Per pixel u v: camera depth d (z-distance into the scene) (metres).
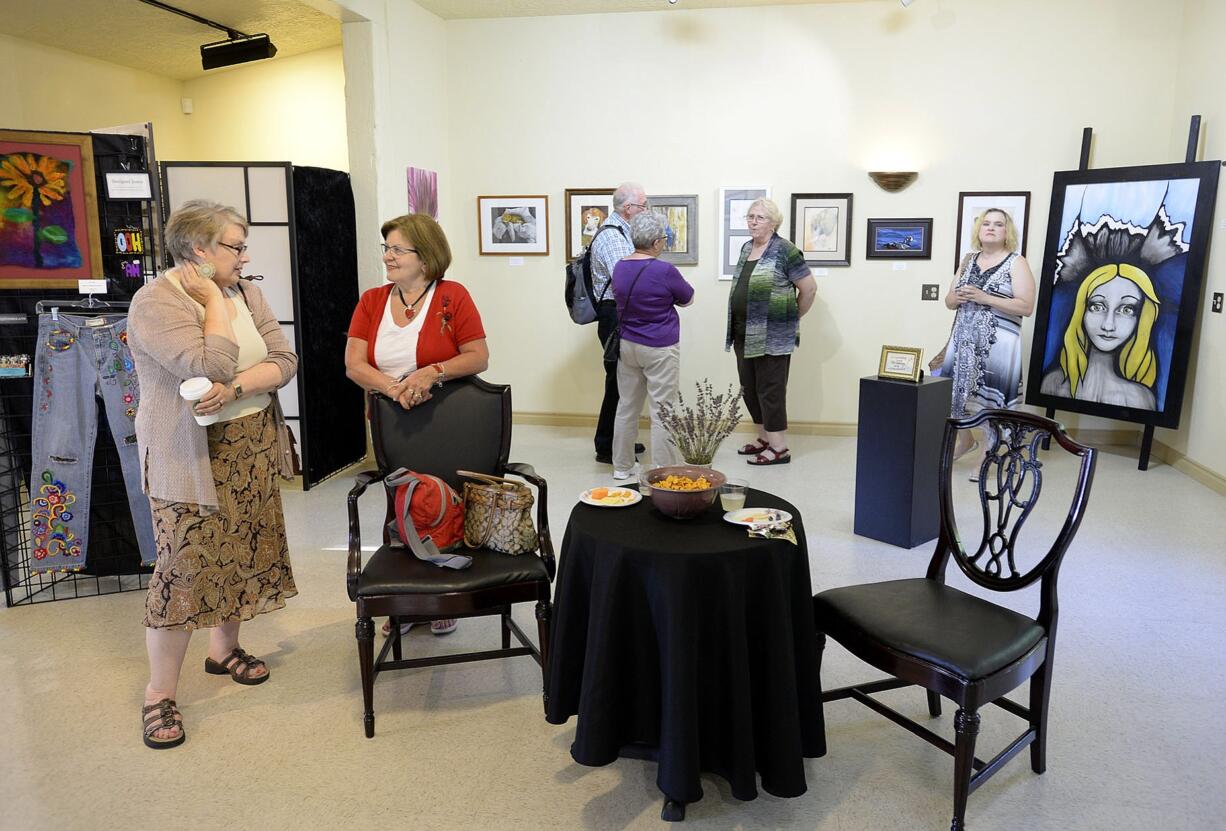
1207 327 4.80
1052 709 2.50
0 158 3.26
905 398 3.67
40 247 3.36
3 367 3.17
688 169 5.87
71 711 2.52
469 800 2.11
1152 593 3.30
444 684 2.68
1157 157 5.38
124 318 3.13
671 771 1.91
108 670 2.77
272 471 2.58
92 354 3.12
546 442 5.82
